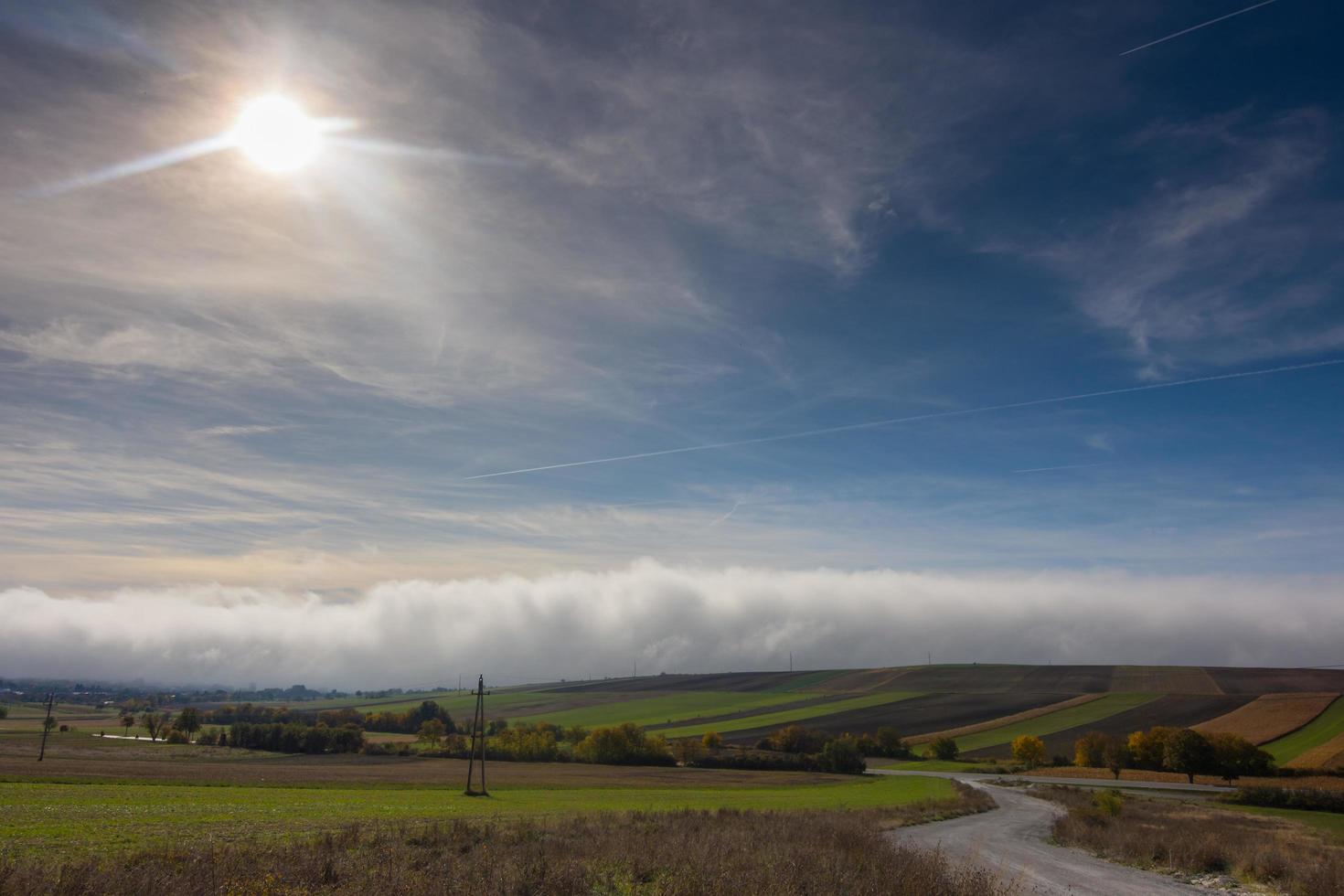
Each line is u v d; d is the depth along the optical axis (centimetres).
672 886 1588
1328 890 2402
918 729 15975
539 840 2509
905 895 1612
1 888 1328
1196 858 2995
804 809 4934
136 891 1384
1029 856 3191
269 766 9294
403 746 12862
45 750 10588
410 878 1587
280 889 1465
